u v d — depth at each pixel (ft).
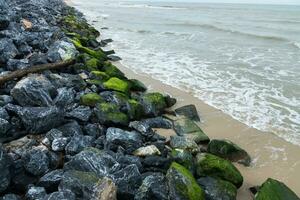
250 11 359.25
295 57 83.05
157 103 40.88
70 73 47.62
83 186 20.67
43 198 19.72
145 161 26.81
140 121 36.58
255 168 30.86
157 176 23.63
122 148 28.84
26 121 28.27
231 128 38.78
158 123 37.06
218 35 125.08
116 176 23.02
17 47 49.55
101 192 20.24
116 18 191.21
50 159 24.97
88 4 388.78
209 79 58.75
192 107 41.78
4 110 29.19
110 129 31.24
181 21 185.88
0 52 43.24
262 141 35.88
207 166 26.86
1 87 35.37
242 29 152.56
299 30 156.76
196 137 34.12
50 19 93.50
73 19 113.70
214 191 24.30
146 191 22.22
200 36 119.96
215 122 40.34
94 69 49.21
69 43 57.41
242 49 94.48
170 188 22.59
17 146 25.88
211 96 49.52
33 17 81.35
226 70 66.08
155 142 31.76
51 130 28.43
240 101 47.70
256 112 43.62
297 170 30.60
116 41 100.01
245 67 69.41
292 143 35.45
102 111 33.96
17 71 37.91
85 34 89.76
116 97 39.58
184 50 88.53
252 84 56.49
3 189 20.93
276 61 77.20
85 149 25.12
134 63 69.46
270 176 29.66
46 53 50.83
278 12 347.77
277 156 32.96
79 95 38.42
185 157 27.22
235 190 25.20
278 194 23.75
